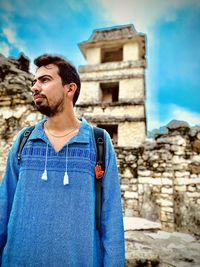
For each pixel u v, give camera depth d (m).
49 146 1.17
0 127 5.86
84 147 1.17
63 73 1.22
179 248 3.93
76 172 1.10
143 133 13.23
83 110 14.66
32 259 0.98
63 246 0.99
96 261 1.04
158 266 3.18
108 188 1.15
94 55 16.56
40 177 1.10
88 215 1.04
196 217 5.61
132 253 3.36
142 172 6.44
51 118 1.25
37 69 1.24
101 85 16.02
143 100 14.08
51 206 1.04
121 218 1.12
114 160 1.23
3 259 1.03
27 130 1.30
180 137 6.55
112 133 15.09
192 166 6.21
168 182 6.06
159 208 5.88
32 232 1.01
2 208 1.13
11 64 6.67
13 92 6.05
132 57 15.70
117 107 14.27
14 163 1.22
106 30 17.72
